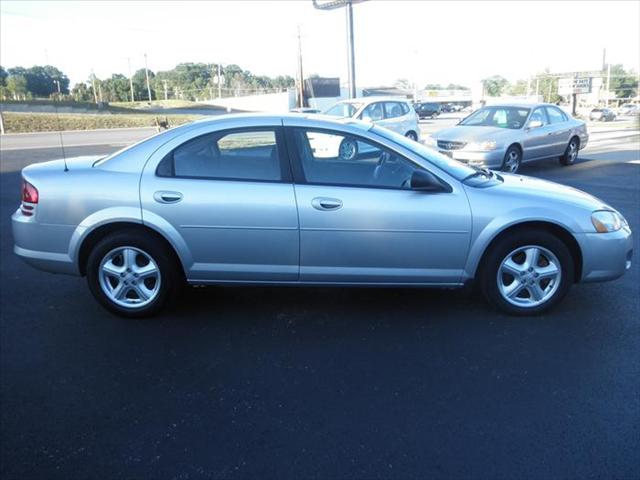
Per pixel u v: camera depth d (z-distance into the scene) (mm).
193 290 4926
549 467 2590
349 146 4152
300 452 2730
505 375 3428
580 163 13672
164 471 2609
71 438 2869
